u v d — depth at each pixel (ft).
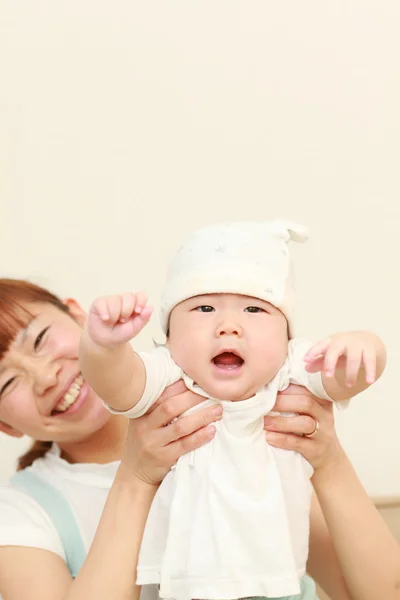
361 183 6.03
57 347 3.77
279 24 6.11
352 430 5.63
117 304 2.35
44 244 5.96
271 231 2.97
